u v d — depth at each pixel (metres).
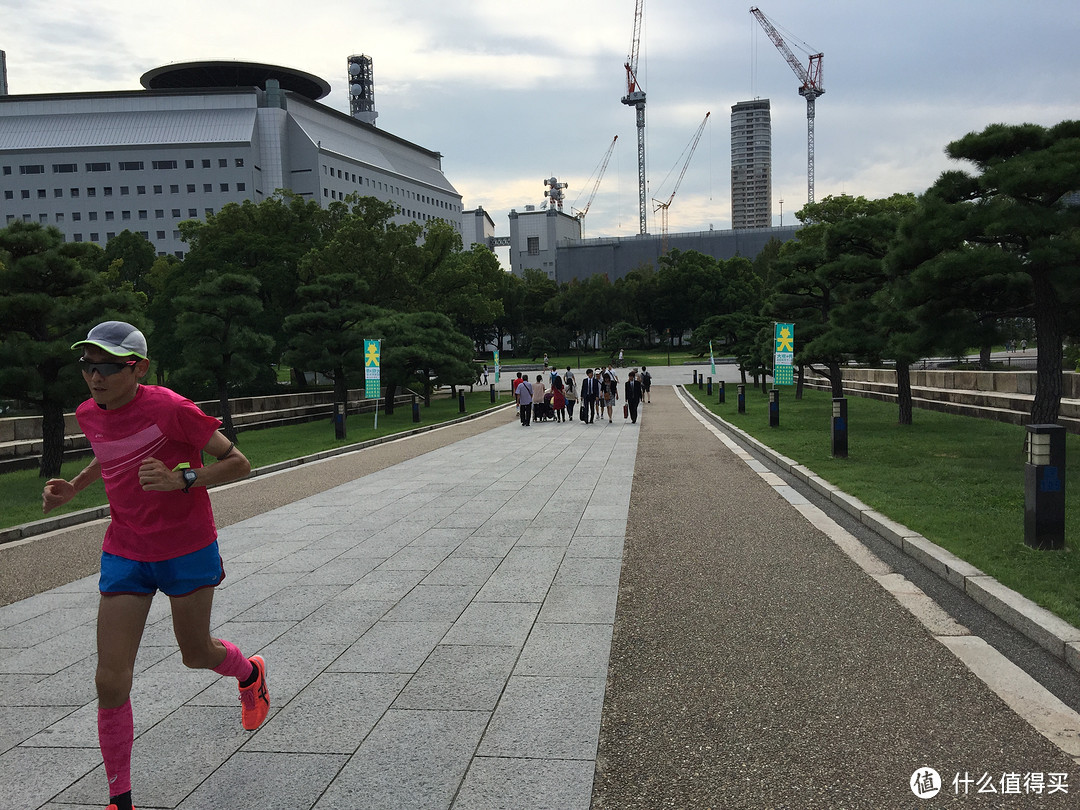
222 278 19.98
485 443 18.53
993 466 11.21
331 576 6.41
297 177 119.88
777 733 3.44
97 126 115.38
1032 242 11.55
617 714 3.67
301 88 140.62
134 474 2.83
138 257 68.12
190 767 3.23
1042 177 11.23
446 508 9.56
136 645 2.86
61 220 113.25
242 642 4.81
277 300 44.41
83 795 3.06
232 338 19.84
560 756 3.27
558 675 4.16
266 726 3.62
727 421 21.94
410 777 3.12
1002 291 12.82
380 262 42.59
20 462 16.53
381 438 20.55
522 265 189.38
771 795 2.93
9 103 118.25
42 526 9.12
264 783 3.09
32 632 5.25
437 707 3.79
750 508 8.96
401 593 5.84
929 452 13.13
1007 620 4.85
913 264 13.32
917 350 13.29
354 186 128.88
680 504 9.34
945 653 4.34
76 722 3.78
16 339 14.13
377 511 9.52
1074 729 3.42
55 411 14.70
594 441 18.16
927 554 6.21
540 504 9.65
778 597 5.47
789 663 4.25
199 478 2.73
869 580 5.86
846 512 8.60
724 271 109.81
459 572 6.41
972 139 12.62
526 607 5.40
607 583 5.96
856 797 2.90
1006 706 3.66
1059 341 12.23
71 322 14.54
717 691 3.91
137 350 2.79
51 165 112.62
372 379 25.30
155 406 2.81
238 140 112.44
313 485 12.18
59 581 6.67
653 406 33.69
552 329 106.69
